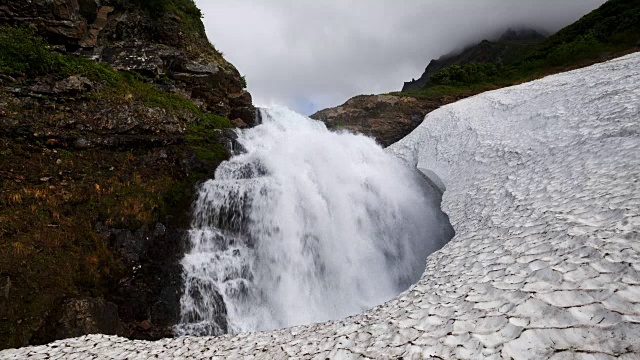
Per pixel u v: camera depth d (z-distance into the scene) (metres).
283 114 24.03
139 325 9.48
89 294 9.04
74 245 9.45
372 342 4.41
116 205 10.84
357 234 14.21
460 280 5.59
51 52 13.02
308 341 5.35
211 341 6.77
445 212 12.08
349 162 17.16
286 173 14.29
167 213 11.87
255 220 12.91
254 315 11.48
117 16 19.08
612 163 7.67
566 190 7.59
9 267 8.07
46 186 10.04
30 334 7.60
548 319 3.24
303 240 12.98
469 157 15.30
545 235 5.77
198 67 20.17
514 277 4.66
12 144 10.12
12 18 13.50
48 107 11.39
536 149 11.56
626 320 2.80
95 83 13.40
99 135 12.12
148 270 10.39
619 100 10.99
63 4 14.91
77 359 6.46
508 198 9.30
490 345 3.21
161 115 14.56
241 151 16.42
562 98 14.62
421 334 4.09
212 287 11.16
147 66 17.14
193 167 13.62
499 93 23.83
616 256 3.96
